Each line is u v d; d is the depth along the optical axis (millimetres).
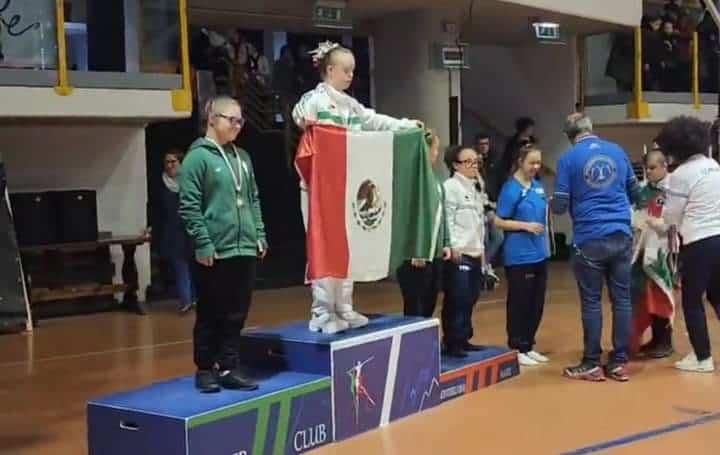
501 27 12031
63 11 8188
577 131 5992
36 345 7453
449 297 5836
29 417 5238
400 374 5043
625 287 5918
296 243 12172
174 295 10297
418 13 10914
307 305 9312
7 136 8867
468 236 5809
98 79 8414
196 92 11258
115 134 9461
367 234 4855
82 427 5008
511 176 6484
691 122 5934
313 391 4461
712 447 4461
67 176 9211
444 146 11016
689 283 6035
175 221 8906
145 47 8766
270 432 4215
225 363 4328
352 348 4695
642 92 12938
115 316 8906
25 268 8531
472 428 4855
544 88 13891
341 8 10047
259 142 11992
